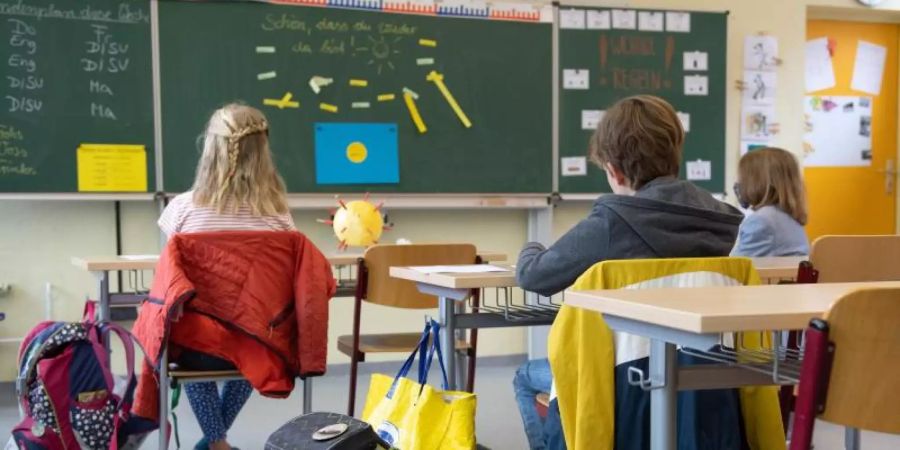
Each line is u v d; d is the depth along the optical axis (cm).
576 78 446
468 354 278
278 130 406
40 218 391
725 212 166
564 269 160
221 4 397
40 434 205
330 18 412
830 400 107
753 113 483
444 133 429
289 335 231
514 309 239
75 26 378
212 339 221
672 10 459
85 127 380
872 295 104
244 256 224
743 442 156
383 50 420
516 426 323
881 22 532
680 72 461
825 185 530
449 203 430
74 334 211
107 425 210
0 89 369
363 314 439
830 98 527
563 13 444
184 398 377
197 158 394
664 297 124
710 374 134
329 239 426
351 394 281
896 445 291
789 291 132
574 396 147
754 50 483
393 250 273
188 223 241
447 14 428
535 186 442
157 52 389
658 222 155
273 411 350
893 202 541
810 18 520
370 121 418
